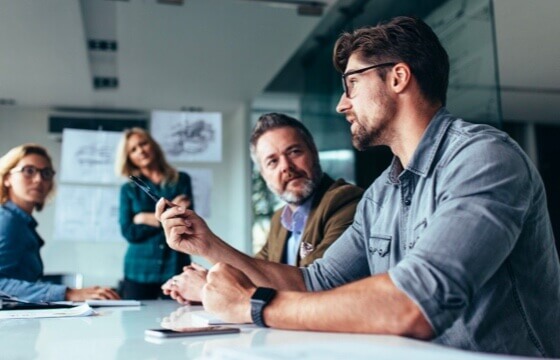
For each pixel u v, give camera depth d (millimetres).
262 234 3713
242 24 3105
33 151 2049
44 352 582
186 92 4035
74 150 3248
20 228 1795
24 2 2723
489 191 721
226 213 3896
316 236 1388
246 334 676
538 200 818
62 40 3158
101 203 3260
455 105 2004
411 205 906
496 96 1825
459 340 797
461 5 2004
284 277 1051
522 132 4320
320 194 1533
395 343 574
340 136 2945
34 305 1190
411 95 911
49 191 2078
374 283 670
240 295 769
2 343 655
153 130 3137
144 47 3350
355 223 1111
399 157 968
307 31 3191
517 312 803
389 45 917
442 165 839
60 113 3896
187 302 1323
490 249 678
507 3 2305
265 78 3842
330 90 3109
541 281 834
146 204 2488
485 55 1881
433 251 671
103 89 3885
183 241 1069
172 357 533
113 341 654
